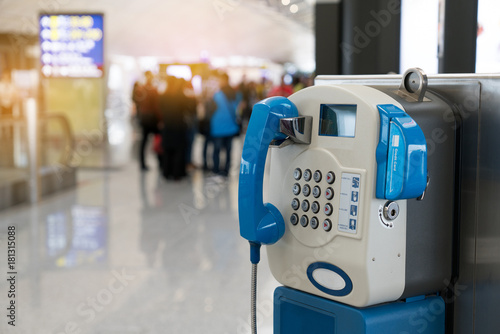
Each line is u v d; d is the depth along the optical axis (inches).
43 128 302.0
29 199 269.9
